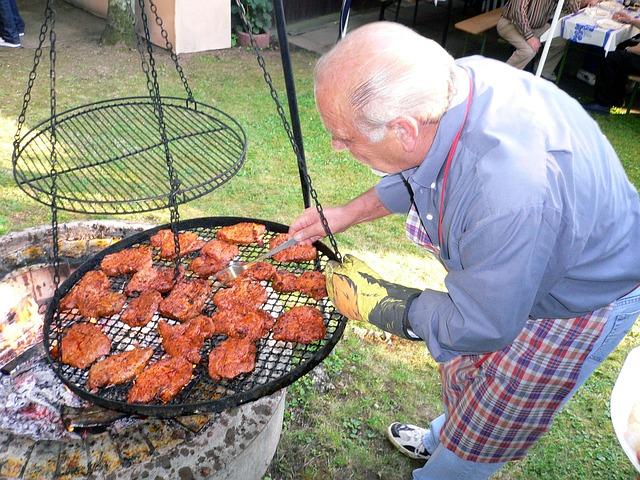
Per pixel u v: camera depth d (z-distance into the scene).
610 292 1.86
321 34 9.04
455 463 2.37
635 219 1.81
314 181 5.19
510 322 1.59
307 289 2.43
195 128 3.38
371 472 2.85
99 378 2.03
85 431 2.18
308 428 3.01
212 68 7.46
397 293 1.86
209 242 2.62
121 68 7.23
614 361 3.55
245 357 2.12
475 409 2.20
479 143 1.53
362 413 3.12
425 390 3.29
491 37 8.89
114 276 2.51
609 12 6.91
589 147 1.66
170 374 2.04
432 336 1.74
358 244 4.39
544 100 1.68
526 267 1.49
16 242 2.84
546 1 6.74
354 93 1.43
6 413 2.26
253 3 8.05
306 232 2.43
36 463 1.96
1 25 7.38
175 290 2.40
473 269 1.56
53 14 1.95
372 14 9.91
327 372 3.33
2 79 6.58
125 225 3.01
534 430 2.20
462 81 1.62
